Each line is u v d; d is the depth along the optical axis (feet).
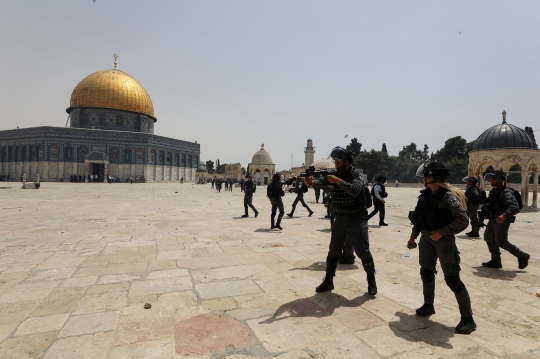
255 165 209.46
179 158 224.53
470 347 9.45
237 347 9.36
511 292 14.38
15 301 12.80
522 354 9.11
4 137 189.78
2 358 8.64
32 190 97.86
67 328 10.50
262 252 21.44
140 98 207.41
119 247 22.68
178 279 15.66
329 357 8.86
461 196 10.99
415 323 11.03
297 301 12.94
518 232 30.99
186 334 10.14
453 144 208.64
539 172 53.52
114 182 186.60
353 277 16.29
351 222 13.43
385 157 248.73
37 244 23.52
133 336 9.99
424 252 11.64
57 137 176.35
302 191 42.16
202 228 31.40
